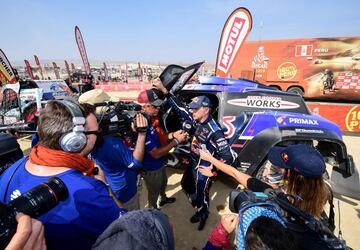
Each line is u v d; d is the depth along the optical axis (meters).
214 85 3.54
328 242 0.85
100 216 0.89
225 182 3.76
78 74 16.36
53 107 0.94
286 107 3.34
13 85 6.09
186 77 2.87
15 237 0.61
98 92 1.75
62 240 0.84
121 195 1.84
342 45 11.63
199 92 3.54
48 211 0.76
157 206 2.91
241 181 1.56
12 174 0.94
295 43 12.54
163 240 0.65
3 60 9.42
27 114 5.56
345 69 11.73
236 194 1.12
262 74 13.56
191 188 2.96
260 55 13.45
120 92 17.84
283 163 1.12
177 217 2.93
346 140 6.01
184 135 2.46
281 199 0.98
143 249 0.60
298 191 1.03
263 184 1.36
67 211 0.82
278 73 13.14
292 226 0.89
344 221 2.82
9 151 1.59
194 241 2.52
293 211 0.91
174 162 3.63
